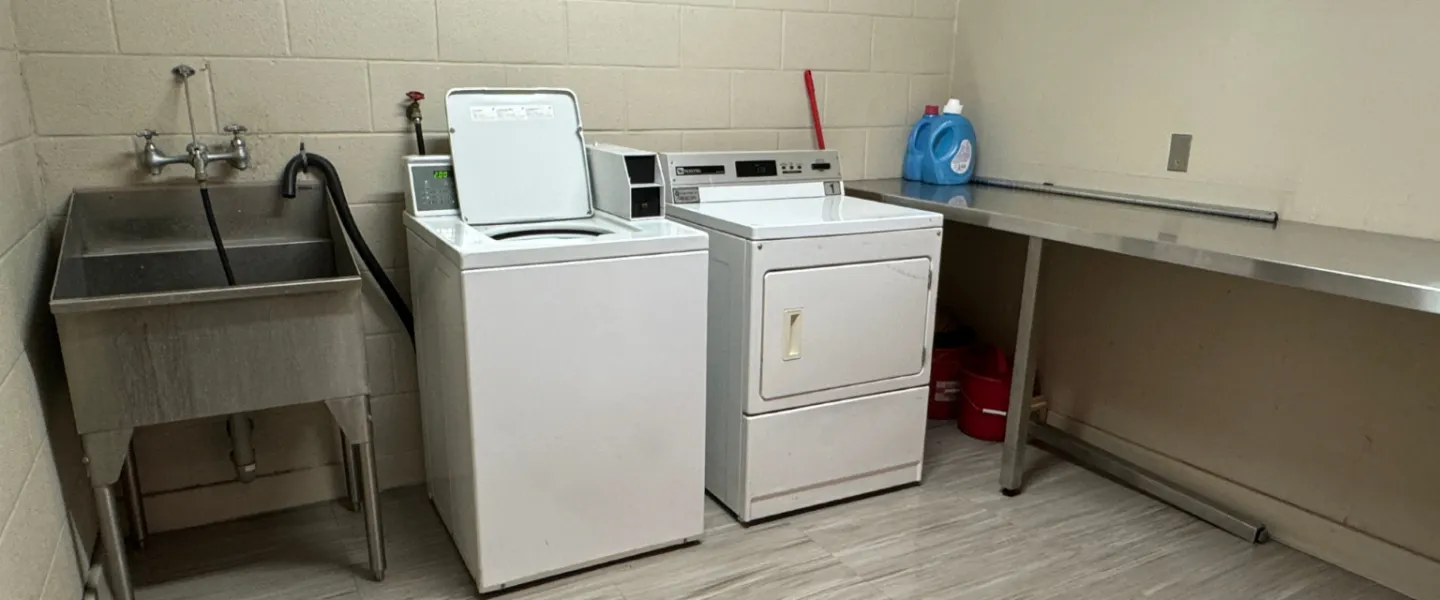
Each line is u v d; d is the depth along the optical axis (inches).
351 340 73.9
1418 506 82.4
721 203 104.2
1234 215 94.6
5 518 53.9
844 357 94.4
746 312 87.7
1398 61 80.5
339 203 90.0
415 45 94.3
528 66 100.7
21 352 63.3
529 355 75.6
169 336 67.0
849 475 99.3
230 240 89.8
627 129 108.8
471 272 71.2
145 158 82.0
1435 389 79.8
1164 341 104.3
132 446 86.8
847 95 124.5
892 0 124.4
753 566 86.4
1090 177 112.1
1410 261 68.5
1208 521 97.0
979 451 116.6
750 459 91.7
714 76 113.2
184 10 83.7
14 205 67.8
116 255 84.0
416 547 89.4
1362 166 84.3
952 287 138.1
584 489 81.7
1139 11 103.2
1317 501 90.6
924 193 114.5
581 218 95.9
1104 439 113.7
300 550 88.9
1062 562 88.4
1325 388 88.4
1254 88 92.4
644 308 80.2
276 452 96.7
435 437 91.4
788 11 116.4
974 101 129.3
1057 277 117.8
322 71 90.7
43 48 78.7
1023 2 118.7
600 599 80.2
